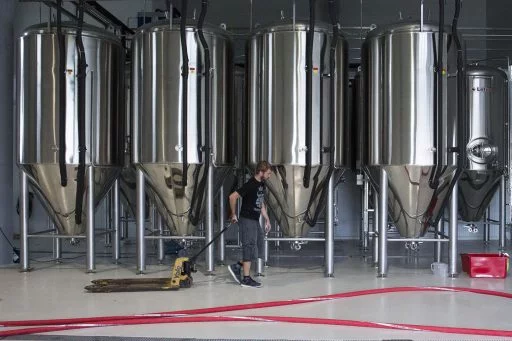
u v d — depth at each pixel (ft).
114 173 24.00
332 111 21.13
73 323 14.71
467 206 32.17
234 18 39.34
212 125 22.15
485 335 13.47
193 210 23.02
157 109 21.40
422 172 20.84
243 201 19.97
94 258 23.00
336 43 21.66
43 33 22.16
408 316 15.40
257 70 21.83
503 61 36.63
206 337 13.37
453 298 17.85
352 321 14.40
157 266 24.80
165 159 21.33
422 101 20.65
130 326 14.51
